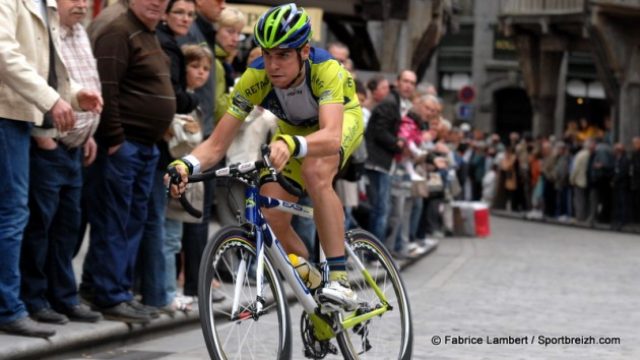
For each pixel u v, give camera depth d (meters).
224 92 22.23
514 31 80.75
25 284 16.25
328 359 16.03
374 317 14.38
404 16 45.09
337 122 12.66
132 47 17.19
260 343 12.53
